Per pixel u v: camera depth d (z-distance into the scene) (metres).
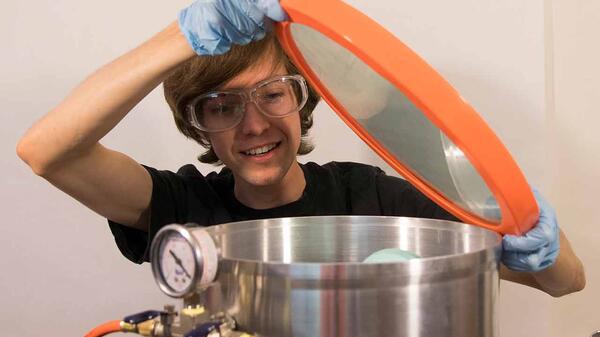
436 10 1.24
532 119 1.21
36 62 1.39
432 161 0.69
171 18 1.34
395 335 0.50
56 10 1.37
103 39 1.37
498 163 0.56
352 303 0.49
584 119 1.25
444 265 0.51
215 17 0.70
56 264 1.43
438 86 0.53
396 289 0.50
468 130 0.54
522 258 0.70
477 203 0.67
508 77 1.21
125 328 0.58
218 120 0.92
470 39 1.22
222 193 1.09
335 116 1.31
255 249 0.71
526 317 1.26
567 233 1.28
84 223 1.41
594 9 1.22
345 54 0.61
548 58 1.22
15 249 1.44
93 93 0.82
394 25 1.26
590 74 1.24
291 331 0.51
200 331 0.51
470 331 0.54
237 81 0.90
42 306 1.44
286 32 0.66
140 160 1.38
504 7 1.20
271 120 0.93
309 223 0.74
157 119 1.37
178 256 0.54
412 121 0.64
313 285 0.50
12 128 1.41
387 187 1.10
